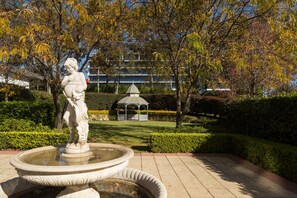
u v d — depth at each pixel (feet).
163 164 24.25
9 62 32.19
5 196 13.08
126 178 15.26
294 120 21.50
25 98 57.98
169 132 31.22
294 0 21.57
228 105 36.09
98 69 40.34
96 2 25.89
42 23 26.30
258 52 25.36
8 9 27.12
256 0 21.20
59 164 11.10
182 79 34.58
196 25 26.96
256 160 24.18
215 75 31.58
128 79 191.83
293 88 43.80
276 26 22.35
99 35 28.40
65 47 29.30
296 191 16.94
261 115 26.78
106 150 14.20
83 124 12.60
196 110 80.02
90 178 10.59
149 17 29.19
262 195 16.16
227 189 17.25
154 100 89.66
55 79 30.01
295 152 18.61
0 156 26.71
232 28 28.58
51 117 39.96
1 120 34.32
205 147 29.73
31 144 29.09
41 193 14.66
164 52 30.07
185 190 16.97
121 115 80.38
